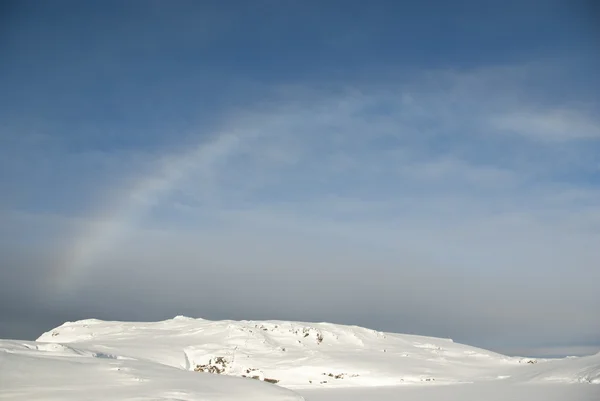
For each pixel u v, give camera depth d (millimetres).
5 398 57312
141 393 63156
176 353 142375
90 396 59812
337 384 127562
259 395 72938
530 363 159000
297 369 136750
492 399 91312
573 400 86562
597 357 131375
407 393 105438
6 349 86312
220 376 84625
